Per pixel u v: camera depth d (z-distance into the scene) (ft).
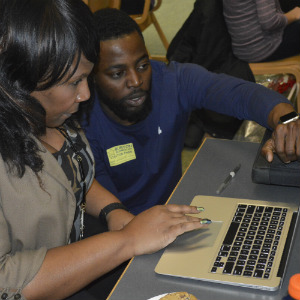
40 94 3.51
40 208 3.70
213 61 8.74
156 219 3.93
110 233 3.83
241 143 5.36
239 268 3.51
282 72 8.81
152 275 3.64
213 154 5.20
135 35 4.97
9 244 3.58
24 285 3.46
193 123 9.78
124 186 5.78
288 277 3.49
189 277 3.51
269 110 4.94
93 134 5.40
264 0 8.04
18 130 3.43
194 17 8.64
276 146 4.45
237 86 5.35
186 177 4.85
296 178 4.37
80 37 3.36
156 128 5.59
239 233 3.87
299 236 3.84
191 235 3.93
